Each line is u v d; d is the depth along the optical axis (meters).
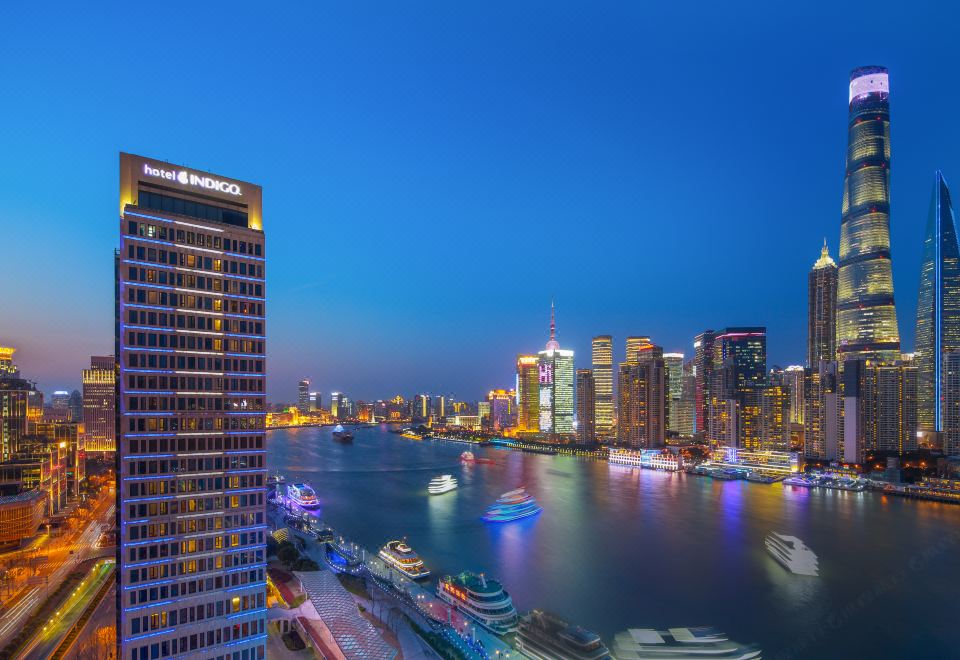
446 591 195.38
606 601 194.62
